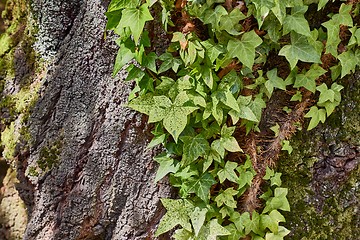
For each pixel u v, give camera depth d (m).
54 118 0.90
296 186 0.88
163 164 0.85
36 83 0.92
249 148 0.84
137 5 0.78
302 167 0.88
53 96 0.90
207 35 0.80
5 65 0.96
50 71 0.90
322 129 0.87
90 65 0.87
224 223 0.87
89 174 0.90
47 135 0.91
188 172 0.84
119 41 0.81
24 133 0.92
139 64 0.83
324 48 0.82
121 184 0.89
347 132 0.87
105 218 0.91
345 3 0.81
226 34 0.79
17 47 0.95
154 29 0.82
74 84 0.89
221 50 0.79
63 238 0.92
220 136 0.83
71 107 0.89
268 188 0.87
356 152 0.88
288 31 0.79
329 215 0.89
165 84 0.82
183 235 0.86
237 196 0.86
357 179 0.88
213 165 0.85
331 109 0.84
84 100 0.88
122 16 0.78
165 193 0.88
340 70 0.83
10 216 1.11
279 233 0.86
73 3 0.90
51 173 0.91
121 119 0.86
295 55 0.80
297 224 0.89
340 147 0.87
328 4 0.82
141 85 0.82
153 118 0.81
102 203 0.90
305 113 0.85
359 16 0.82
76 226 0.92
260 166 0.85
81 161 0.90
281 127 0.85
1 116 0.96
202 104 0.81
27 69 0.94
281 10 0.77
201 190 0.84
